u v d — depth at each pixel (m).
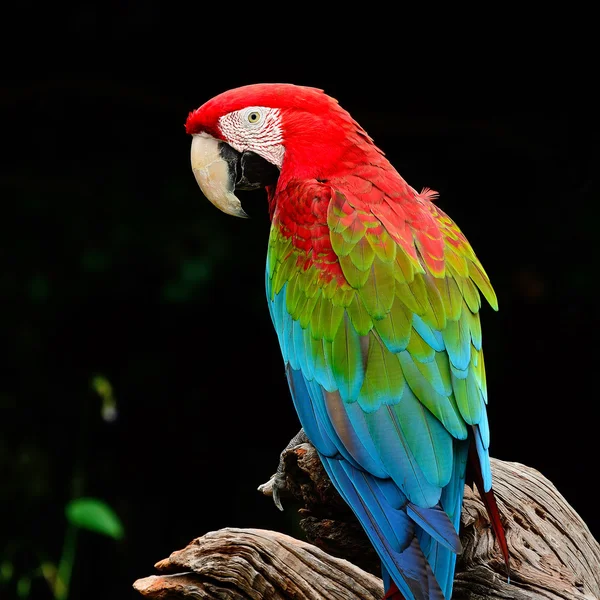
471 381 4.43
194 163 5.82
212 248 11.26
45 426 11.26
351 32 12.06
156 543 11.44
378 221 4.81
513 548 4.81
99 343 11.55
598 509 11.52
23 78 12.10
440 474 4.15
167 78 12.29
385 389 4.34
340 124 5.30
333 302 4.68
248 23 12.12
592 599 4.49
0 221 11.48
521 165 11.74
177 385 11.78
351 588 4.47
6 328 11.31
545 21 11.55
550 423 11.62
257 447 11.89
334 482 4.43
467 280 4.80
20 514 10.88
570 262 11.28
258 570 4.43
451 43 11.90
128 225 11.41
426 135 12.09
